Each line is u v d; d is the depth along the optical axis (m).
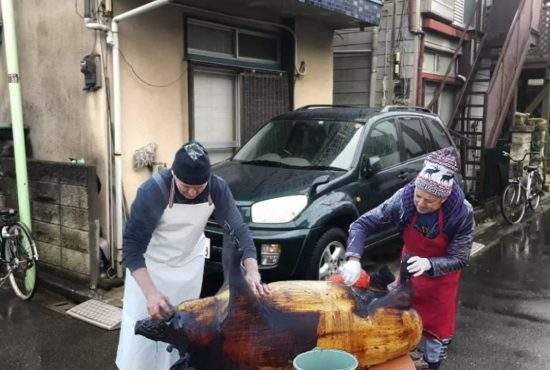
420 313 2.90
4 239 5.37
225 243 2.53
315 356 1.97
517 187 8.97
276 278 4.51
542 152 11.86
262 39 7.71
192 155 2.38
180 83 6.35
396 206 2.80
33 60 6.12
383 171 5.69
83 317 4.78
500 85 10.22
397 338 2.28
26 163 5.68
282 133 5.99
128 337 2.89
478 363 4.11
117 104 5.43
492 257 7.02
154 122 6.05
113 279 5.45
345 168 5.32
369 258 6.61
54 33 5.83
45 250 5.75
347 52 10.94
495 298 5.52
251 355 2.11
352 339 2.21
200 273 3.02
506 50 10.34
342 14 7.52
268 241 4.45
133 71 5.77
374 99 10.81
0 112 6.67
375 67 10.69
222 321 2.13
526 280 6.10
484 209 9.18
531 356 4.23
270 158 5.69
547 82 13.95
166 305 2.25
